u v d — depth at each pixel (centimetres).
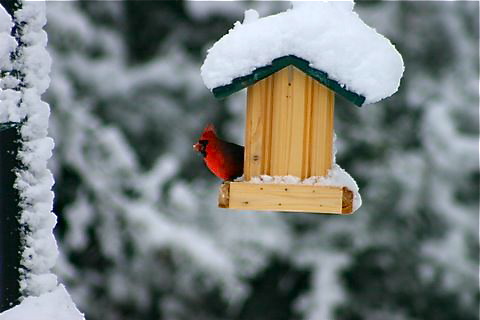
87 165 1261
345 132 1370
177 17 1403
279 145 612
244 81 593
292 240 1360
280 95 611
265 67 592
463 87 1373
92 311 1300
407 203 1367
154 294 1316
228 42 599
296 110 611
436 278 1384
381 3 1384
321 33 591
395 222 1378
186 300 1324
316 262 1365
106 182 1265
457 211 1370
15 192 604
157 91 1374
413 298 1399
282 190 604
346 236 1376
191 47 1397
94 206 1266
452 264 1373
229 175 676
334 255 1370
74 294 1285
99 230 1272
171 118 1368
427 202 1367
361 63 587
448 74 1381
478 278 1370
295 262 1366
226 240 1290
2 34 578
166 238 1250
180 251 1255
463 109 1366
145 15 1396
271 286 1410
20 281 604
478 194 1376
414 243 1381
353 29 594
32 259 605
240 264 1290
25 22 604
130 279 1302
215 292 1336
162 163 1282
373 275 1405
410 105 1374
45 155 609
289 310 1406
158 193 1273
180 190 1277
